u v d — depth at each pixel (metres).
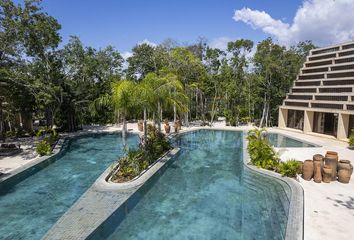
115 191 10.36
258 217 9.00
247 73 34.44
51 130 22.22
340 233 7.09
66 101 26.30
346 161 11.39
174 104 19.45
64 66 25.52
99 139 24.27
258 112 34.47
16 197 10.66
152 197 10.70
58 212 9.36
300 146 20.64
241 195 10.92
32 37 19.44
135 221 8.70
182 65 31.06
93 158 17.00
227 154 18.16
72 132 26.70
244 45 38.25
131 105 13.63
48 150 16.38
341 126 22.20
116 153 18.44
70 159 16.73
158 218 8.92
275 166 12.98
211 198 10.62
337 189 10.42
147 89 14.34
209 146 21.02
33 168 13.86
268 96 31.25
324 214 8.20
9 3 17.23
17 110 24.06
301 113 28.38
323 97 25.12
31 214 9.20
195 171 14.16
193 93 34.34
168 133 25.14
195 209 9.63
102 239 7.61
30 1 18.36
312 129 26.62
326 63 27.64
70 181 12.54
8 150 16.59
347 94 22.52
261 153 13.72
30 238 7.70
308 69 29.28
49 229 8.20
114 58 35.62
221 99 35.53
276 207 9.78
